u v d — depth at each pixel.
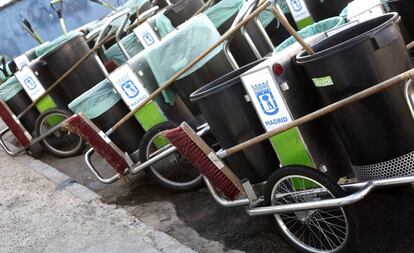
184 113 3.74
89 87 4.81
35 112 5.59
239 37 3.80
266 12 4.24
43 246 3.39
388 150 2.27
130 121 3.97
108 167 4.81
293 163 2.59
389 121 2.22
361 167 2.41
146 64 3.77
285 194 2.60
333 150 2.60
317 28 3.18
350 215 2.38
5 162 5.72
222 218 3.31
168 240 3.03
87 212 3.73
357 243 2.62
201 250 3.02
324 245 2.62
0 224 3.94
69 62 4.79
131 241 3.12
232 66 3.26
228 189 2.80
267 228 3.02
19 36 11.08
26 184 4.77
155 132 3.70
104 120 3.98
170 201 3.78
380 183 2.30
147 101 3.67
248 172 2.79
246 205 2.83
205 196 3.69
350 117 2.28
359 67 2.17
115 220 3.48
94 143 3.77
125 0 10.54
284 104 2.43
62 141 5.52
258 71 2.46
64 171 5.07
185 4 4.63
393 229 2.63
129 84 3.78
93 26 5.79
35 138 5.42
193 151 2.75
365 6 3.01
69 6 10.61
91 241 3.27
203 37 3.45
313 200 2.50
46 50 5.47
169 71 3.52
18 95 5.53
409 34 2.92
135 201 3.95
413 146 2.26
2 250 3.50
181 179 3.86
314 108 2.51
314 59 2.25
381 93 2.17
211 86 2.80
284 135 2.52
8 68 6.50
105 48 5.78
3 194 4.64
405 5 2.85
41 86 5.25
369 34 2.13
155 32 4.70
